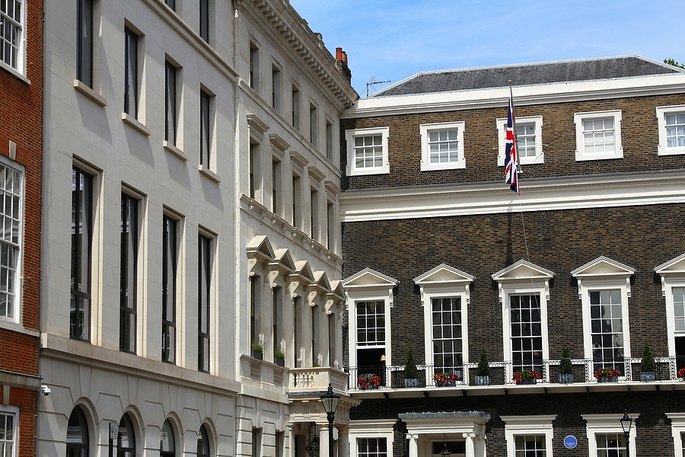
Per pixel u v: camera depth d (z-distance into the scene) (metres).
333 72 50.25
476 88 55.38
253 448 40.25
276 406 42.22
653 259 50.25
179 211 34.66
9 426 24.86
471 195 52.16
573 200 51.28
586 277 50.47
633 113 51.62
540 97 52.38
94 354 28.36
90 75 29.89
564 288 50.81
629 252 50.50
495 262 51.59
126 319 31.22
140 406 31.25
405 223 52.69
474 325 51.22
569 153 51.84
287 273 43.88
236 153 39.88
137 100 32.56
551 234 51.31
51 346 26.30
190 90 36.06
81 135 28.67
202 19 38.22
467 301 51.41
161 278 33.06
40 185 26.48
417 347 51.59
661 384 48.41
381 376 51.44
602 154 51.56
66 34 28.11
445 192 52.22
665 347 49.50
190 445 34.53
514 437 50.28
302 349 45.38
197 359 35.47
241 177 40.06
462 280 51.47
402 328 51.88
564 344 50.34
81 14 29.64
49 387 26.44
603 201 51.03
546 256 51.19
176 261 34.78
